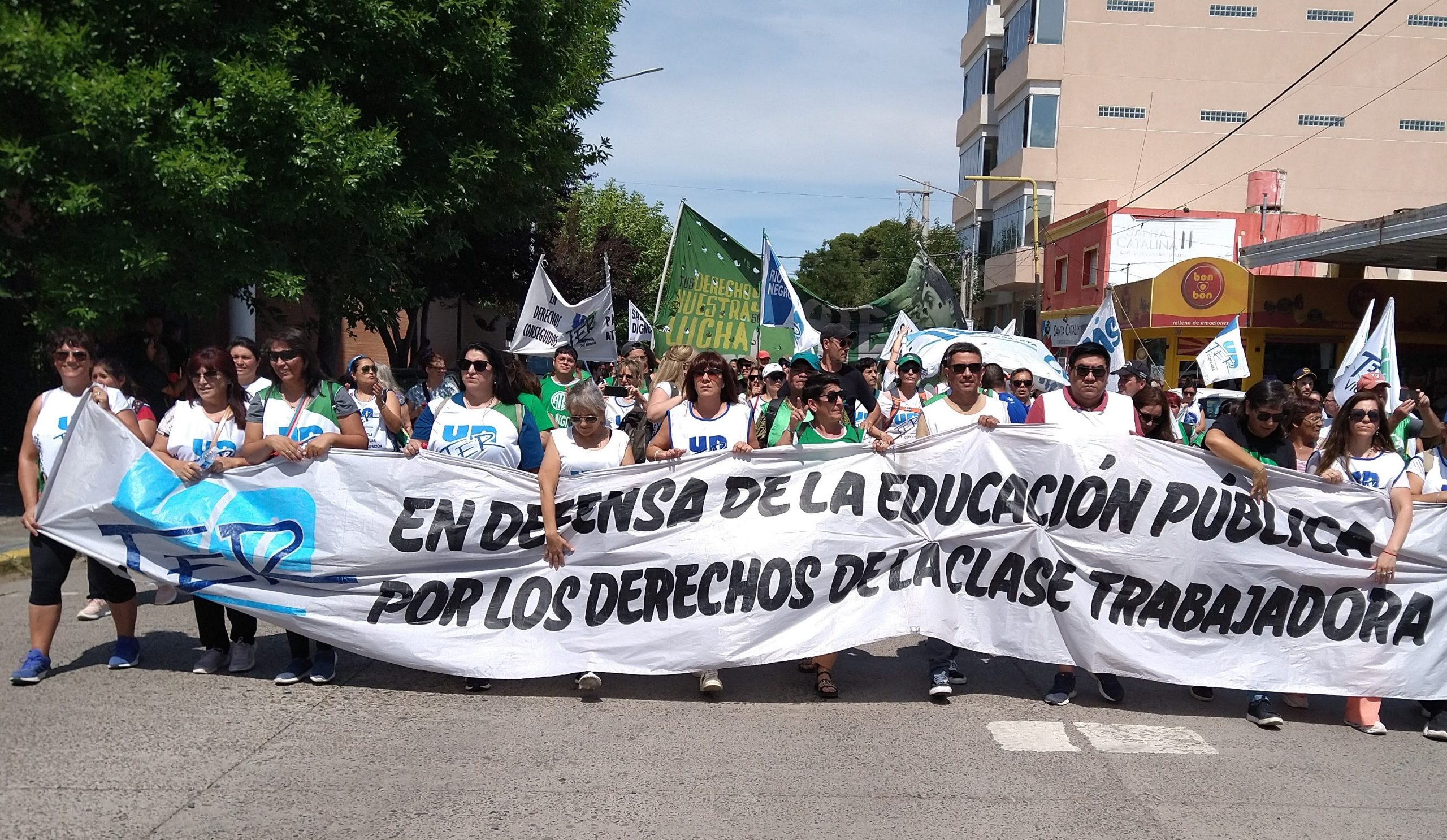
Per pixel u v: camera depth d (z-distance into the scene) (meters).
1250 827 4.24
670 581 5.80
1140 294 28.39
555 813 4.18
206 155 9.23
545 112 13.09
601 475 5.78
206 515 5.69
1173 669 5.77
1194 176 38.62
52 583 5.61
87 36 9.01
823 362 8.59
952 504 5.93
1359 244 22.20
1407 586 5.76
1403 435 9.09
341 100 10.40
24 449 5.84
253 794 4.28
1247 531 5.81
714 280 11.96
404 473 5.72
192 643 6.48
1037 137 38.50
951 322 16.08
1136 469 5.85
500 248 23.00
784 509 5.87
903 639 7.24
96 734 4.89
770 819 4.18
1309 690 5.68
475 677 5.66
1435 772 4.95
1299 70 38.47
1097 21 38.19
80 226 9.59
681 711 5.52
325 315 12.62
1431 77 38.44
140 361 10.37
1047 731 5.36
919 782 4.61
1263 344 26.78
